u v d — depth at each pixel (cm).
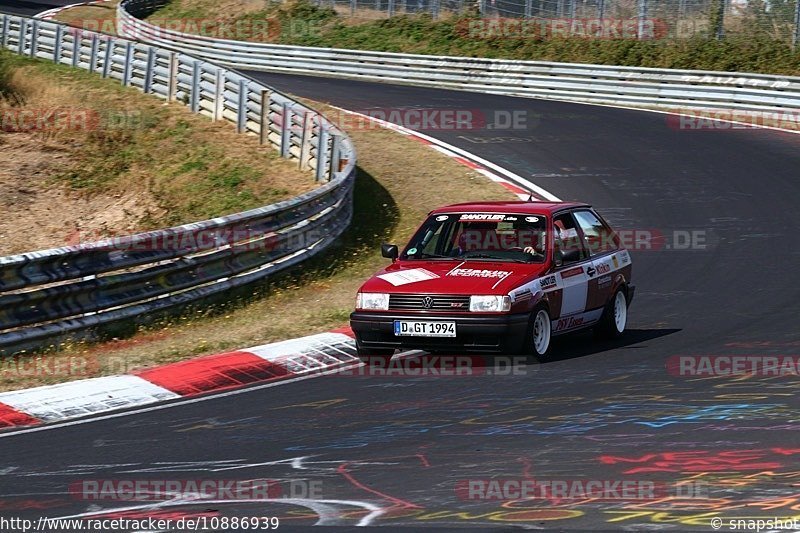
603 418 2556
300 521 1869
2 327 3566
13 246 6353
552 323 3369
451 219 3631
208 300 4331
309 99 9550
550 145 7744
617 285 3722
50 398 3033
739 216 5812
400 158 7375
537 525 1794
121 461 2364
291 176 6938
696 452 2231
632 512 1845
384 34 13438
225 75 8062
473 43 12638
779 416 2520
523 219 3544
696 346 3441
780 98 8506
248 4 15150
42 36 10175
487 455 2267
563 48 11912
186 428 2653
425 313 3219
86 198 7169
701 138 7844
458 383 3025
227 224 4438
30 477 2262
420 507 1920
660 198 6284
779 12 10969
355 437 2477
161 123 8144
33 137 8162
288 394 2995
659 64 11062
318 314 4072
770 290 4328
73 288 3794
